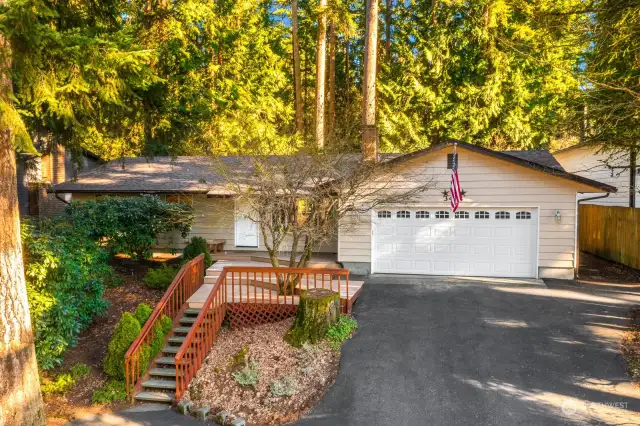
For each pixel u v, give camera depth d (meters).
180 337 9.74
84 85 6.03
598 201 21.02
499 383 7.82
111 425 7.43
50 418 7.57
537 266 13.77
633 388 7.53
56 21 8.12
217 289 10.04
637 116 10.03
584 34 9.91
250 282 12.17
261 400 7.95
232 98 22.84
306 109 30.55
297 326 9.59
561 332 9.51
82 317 9.83
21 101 7.22
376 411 7.36
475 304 11.22
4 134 6.38
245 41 26.77
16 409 6.46
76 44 5.79
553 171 13.16
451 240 14.28
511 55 23.05
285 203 10.91
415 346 9.07
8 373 6.40
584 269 14.88
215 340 9.94
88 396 8.30
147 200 14.71
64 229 10.50
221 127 21.53
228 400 8.06
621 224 16.14
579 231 19.92
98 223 13.66
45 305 8.38
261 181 10.84
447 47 24.80
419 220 14.45
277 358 8.98
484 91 23.73
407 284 13.14
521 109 24.50
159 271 13.19
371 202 13.33
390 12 28.38
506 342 9.12
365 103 17.89
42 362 8.37
